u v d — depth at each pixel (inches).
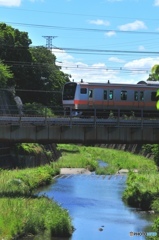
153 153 3051.2
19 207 1206.9
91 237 1103.6
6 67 2768.2
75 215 1366.9
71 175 2410.2
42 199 1391.5
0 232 1018.1
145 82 2190.0
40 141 1503.4
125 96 2079.2
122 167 2787.9
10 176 1779.0
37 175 2015.3
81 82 2033.7
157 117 2155.5
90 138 1546.5
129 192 1631.4
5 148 2183.8
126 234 1134.4
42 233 1106.7
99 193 1808.6
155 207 1466.5
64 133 1525.6
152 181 1796.3
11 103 2751.0
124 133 1577.3
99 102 2036.2
